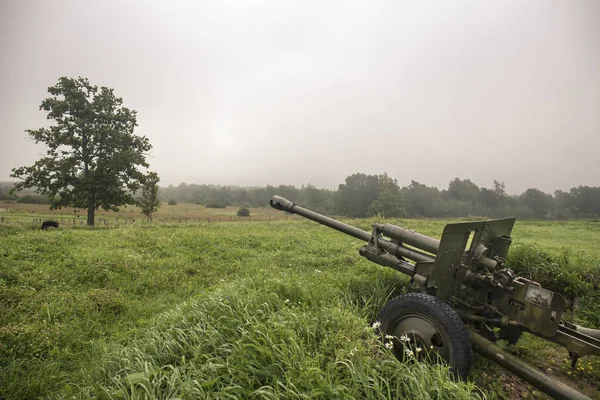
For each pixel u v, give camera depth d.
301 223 21.59
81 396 2.66
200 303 3.95
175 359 2.92
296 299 4.04
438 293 3.38
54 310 4.75
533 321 3.19
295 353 2.54
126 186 28.78
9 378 3.18
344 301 4.51
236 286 4.42
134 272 6.91
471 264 3.48
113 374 2.85
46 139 26.72
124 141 29.02
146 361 2.72
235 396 2.23
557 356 4.07
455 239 3.30
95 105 28.41
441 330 3.00
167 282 6.52
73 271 6.71
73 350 3.92
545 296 3.11
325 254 9.20
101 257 7.69
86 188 25.89
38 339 3.85
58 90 27.53
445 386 2.37
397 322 3.36
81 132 27.50
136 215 54.72
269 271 7.03
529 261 6.94
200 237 11.62
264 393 2.24
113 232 12.88
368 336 3.07
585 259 7.47
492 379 3.43
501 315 3.41
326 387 2.22
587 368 3.75
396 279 5.37
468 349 2.92
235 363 2.60
